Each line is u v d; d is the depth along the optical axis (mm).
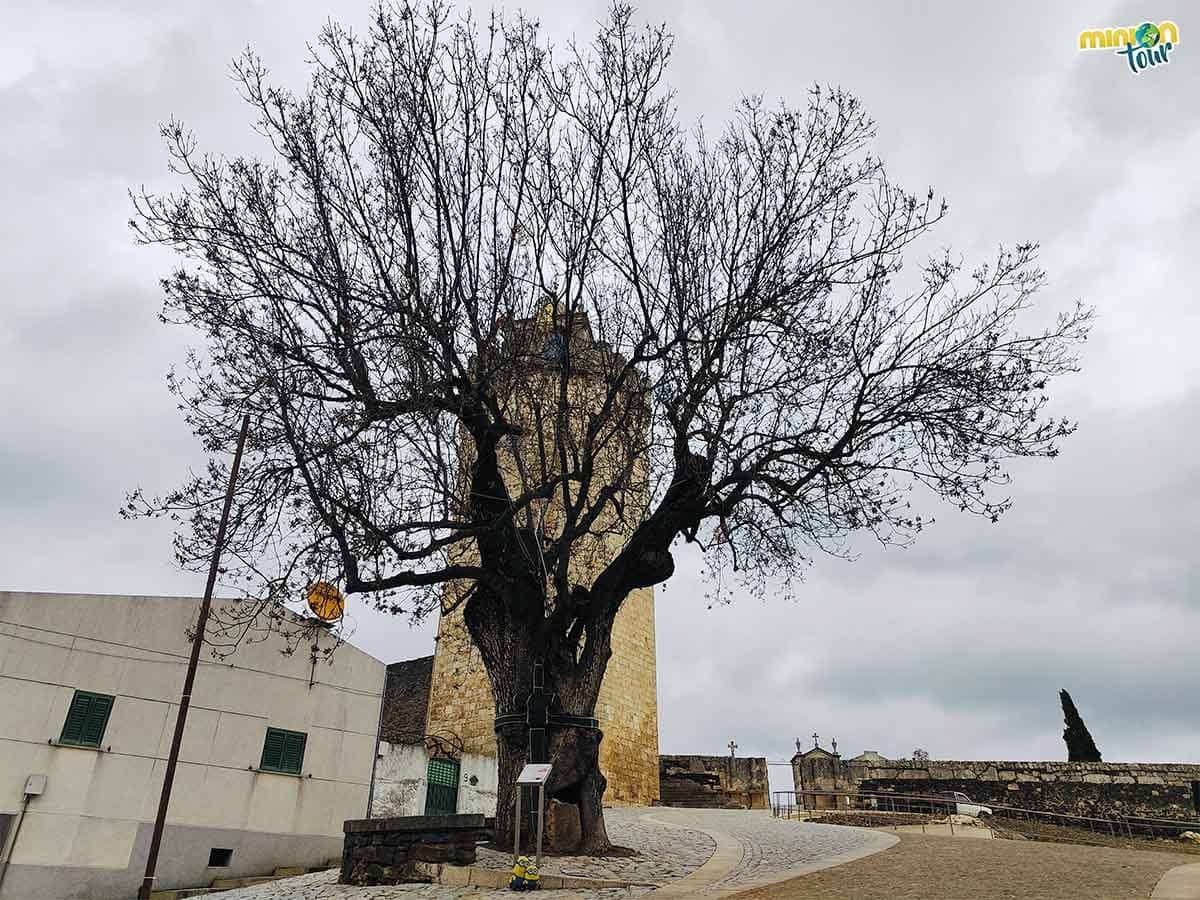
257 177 14617
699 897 10266
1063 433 14164
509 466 19438
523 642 14625
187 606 23156
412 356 13578
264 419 13406
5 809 19250
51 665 20750
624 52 16047
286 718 23906
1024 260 15023
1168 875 10445
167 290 13945
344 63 15148
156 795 21141
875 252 15242
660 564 15375
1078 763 27016
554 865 12852
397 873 13141
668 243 15070
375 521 13336
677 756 36469
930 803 26953
